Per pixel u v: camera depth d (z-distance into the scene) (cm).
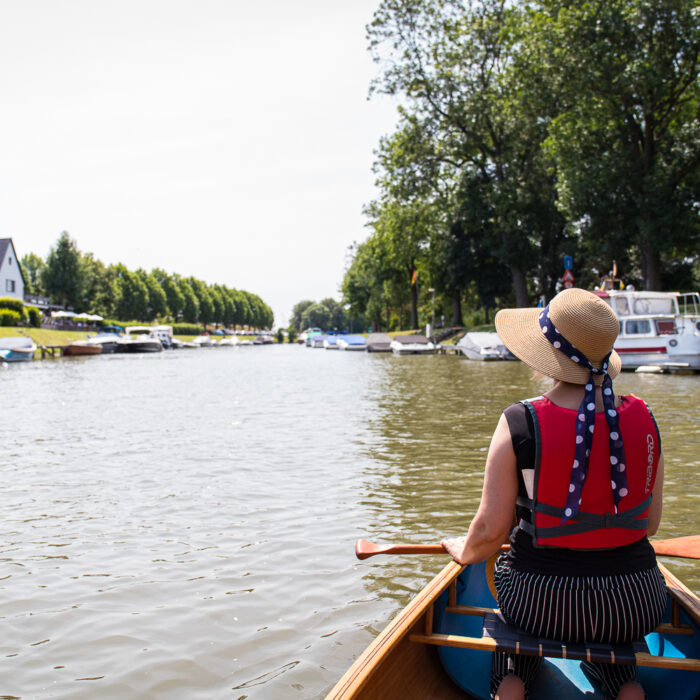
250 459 983
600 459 245
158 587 522
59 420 1431
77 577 545
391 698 269
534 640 260
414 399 1731
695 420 1223
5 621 468
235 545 613
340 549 598
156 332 8119
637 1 2631
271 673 395
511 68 3762
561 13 2903
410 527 653
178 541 627
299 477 866
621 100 2831
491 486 256
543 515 250
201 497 776
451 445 1055
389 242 5450
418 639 283
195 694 375
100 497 782
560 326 257
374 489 796
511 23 3747
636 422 252
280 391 2109
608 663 255
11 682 391
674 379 2084
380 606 482
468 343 3797
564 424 248
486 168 4184
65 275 7706
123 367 3847
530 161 3888
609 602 247
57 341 5675
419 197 4284
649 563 257
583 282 4431
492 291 5025
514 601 263
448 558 574
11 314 5472
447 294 5684
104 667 406
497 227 4206
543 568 254
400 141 4069
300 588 516
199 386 2364
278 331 14238
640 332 2373
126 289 9406
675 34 2628
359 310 9031
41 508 741
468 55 3838
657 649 315
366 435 1173
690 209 2819
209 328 13688
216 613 475
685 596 296
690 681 285
